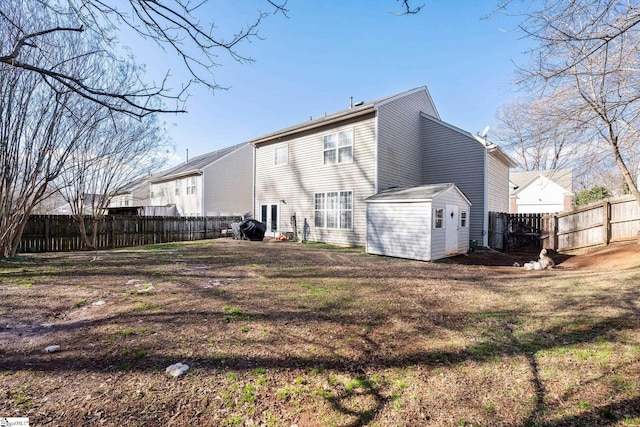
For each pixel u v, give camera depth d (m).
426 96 14.16
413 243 9.20
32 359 2.68
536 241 11.37
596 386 2.22
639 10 3.25
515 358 2.71
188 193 20.36
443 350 2.90
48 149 7.90
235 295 4.77
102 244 12.12
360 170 11.70
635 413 1.92
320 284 5.59
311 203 13.48
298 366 2.59
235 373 2.46
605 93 4.48
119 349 2.87
